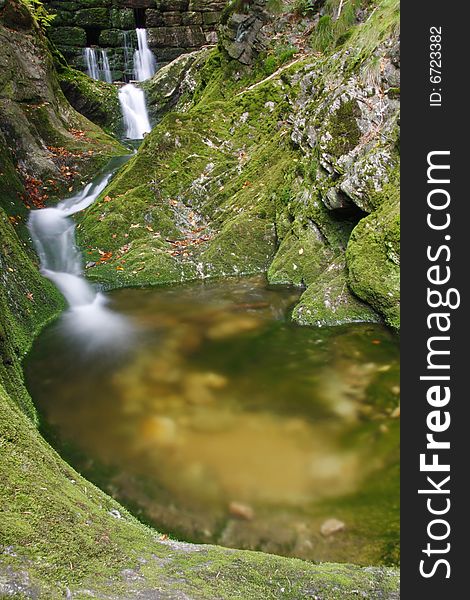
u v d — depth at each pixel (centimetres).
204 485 292
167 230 742
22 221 755
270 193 716
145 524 261
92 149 979
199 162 816
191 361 448
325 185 580
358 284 490
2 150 828
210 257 677
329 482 293
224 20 1105
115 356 461
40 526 181
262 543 250
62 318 552
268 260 674
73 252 707
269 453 320
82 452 324
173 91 1455
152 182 794
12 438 233
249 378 415
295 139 710
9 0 984
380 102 544
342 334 483
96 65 1552
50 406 378
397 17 553
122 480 297
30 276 559
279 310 552
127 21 1572
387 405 368
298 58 940
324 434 337
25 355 458
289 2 1003
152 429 348
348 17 837
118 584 169
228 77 1069
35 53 1027
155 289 635
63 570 165
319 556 242
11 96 927
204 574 190
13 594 146
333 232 593
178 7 1625
